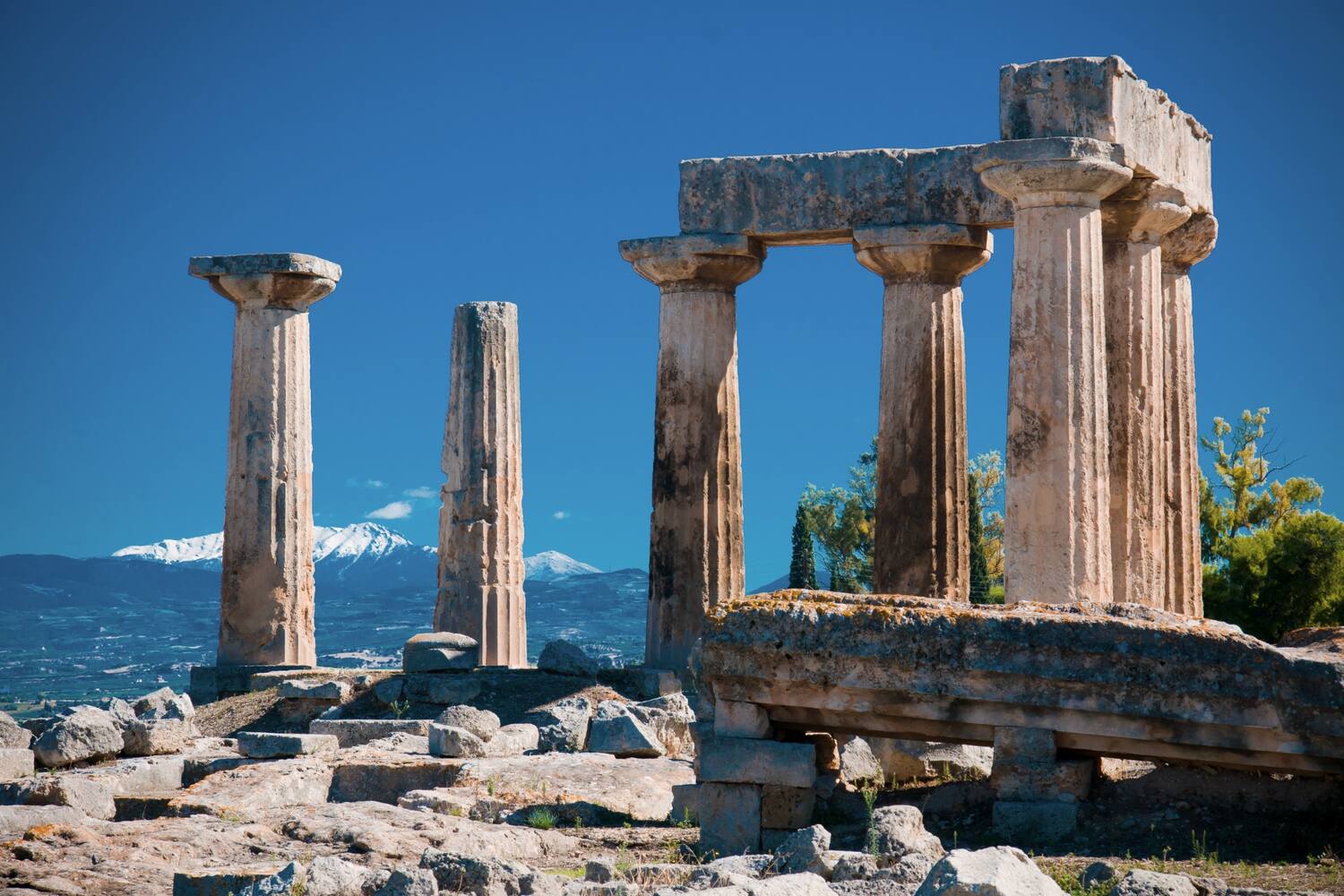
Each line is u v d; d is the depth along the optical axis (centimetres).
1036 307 2778
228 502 4031
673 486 3662
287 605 4003
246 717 3684
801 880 1484
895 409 3506
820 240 3638
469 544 4391
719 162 3616
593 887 1571
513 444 4456
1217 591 5728
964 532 3528
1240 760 1827
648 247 3644
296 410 4050
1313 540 5631
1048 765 1872
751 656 1945
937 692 1886
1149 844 1811
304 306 4088
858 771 2298
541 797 2319
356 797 2481
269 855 1867
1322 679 1772
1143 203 3008
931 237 3450
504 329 4453
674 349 3672
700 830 1981
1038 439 2764
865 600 1945
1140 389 3052
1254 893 1516
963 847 1850
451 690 3625
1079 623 1850
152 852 1848
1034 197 2791
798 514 7631
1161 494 3080
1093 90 2789
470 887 1590
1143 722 1831
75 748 2764
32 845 1822
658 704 3161
